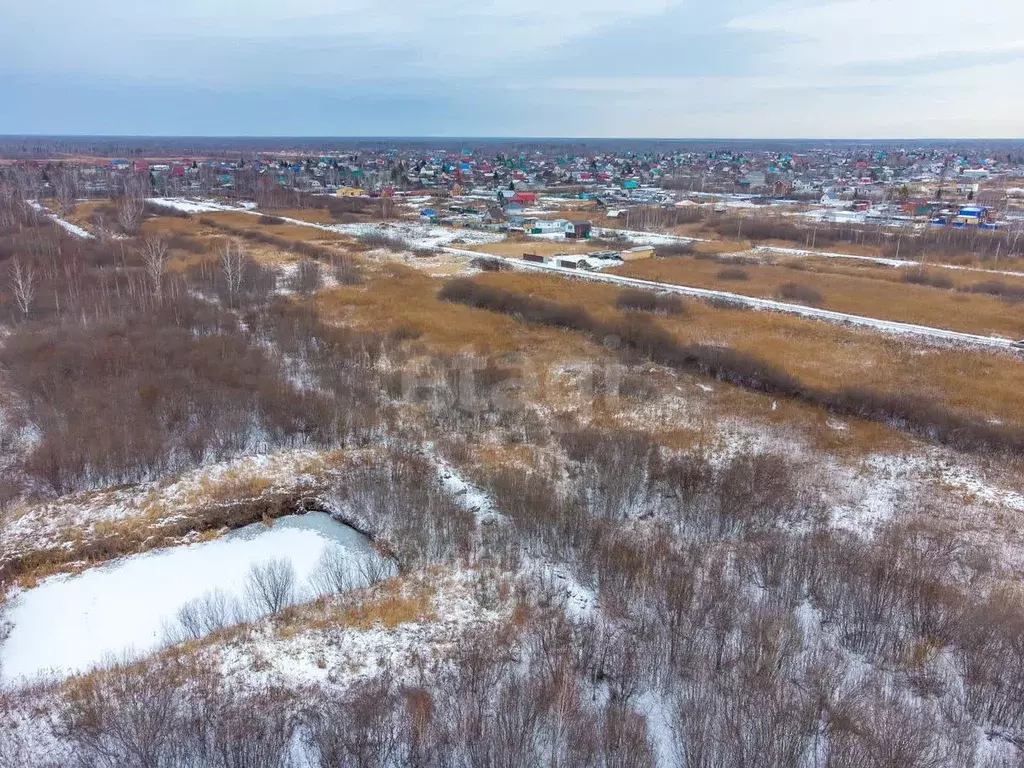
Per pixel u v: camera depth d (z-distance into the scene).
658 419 45.66
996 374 52.38
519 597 28.16
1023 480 37.97
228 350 54.28
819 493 36.47
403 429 43.53
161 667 23.92
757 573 29.17
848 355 56.84
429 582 29.28
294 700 22.33
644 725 21.08
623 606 26.69
